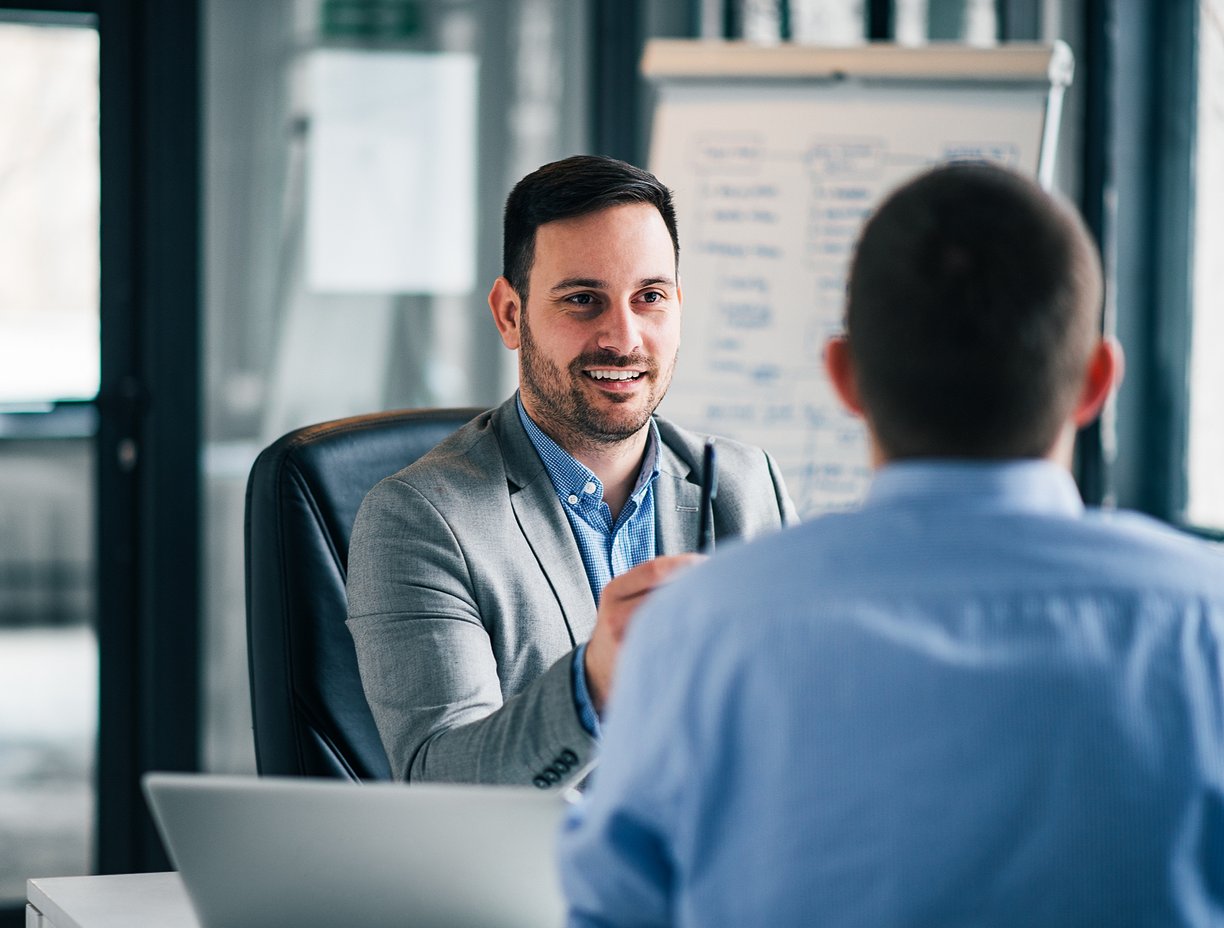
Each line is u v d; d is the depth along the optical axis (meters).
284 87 3.12
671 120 3.00
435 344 3.22
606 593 1.07
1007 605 0.70
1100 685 0.68
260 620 1.51
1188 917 0.68
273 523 1.52
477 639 1.38
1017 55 2.92
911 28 3.31
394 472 1.61
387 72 3.16
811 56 2.96
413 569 1.39
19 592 4.64
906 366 0.74
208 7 3.06
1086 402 0.78
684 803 0.71
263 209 3.12
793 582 0.72
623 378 1.45
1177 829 0.68
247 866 1.01
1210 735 0.69
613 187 1.44
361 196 3.17
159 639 3.11
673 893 0.74
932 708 0.68
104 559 3.09
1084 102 3.34
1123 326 3.37
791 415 2.91
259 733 1.51
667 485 1.56
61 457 4.18
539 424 1.50
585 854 0.74
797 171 2.95
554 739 1.11
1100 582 0.71
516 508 1.46
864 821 0.68
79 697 4.29
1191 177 3.30
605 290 1.44
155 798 0.98
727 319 2.94
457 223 3.21
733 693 0.71
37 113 3.86
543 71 3.21
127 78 3.04
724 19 3.24
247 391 3.14
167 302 3.07
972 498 0.73
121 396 3.06
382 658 1.36
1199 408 3.32
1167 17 3.30
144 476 3.09
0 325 3.84
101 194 3.04
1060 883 0.67
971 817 0.67
